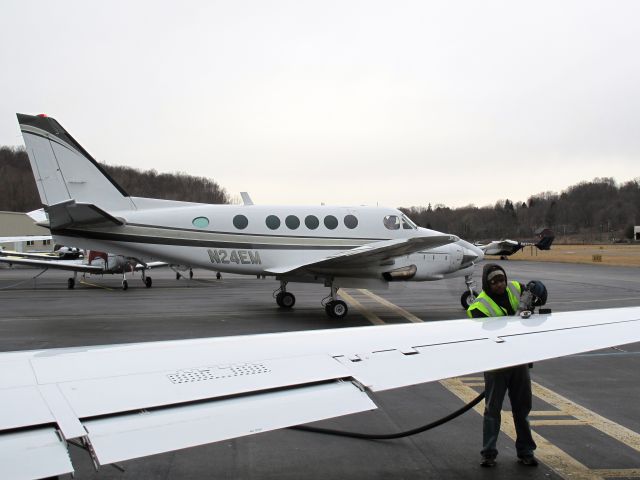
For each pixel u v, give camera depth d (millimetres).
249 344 3234
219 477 4246
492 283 4523
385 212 14891
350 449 4840
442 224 115375
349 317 13609
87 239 13250
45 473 1708
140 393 2373
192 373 2658
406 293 20500
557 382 7215
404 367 2891
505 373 4398
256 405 2350
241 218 13859
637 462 4539
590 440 5039
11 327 11852
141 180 136750
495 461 4559
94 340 10258
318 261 12773
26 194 111000
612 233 115438
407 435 4930
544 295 4246
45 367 2693
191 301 17391
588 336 3346
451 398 6457
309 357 2990
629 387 6965
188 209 13758
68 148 13438
